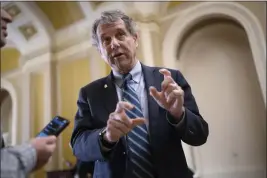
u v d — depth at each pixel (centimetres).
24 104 627
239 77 459
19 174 66
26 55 648
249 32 410
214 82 474
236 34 464
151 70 126
